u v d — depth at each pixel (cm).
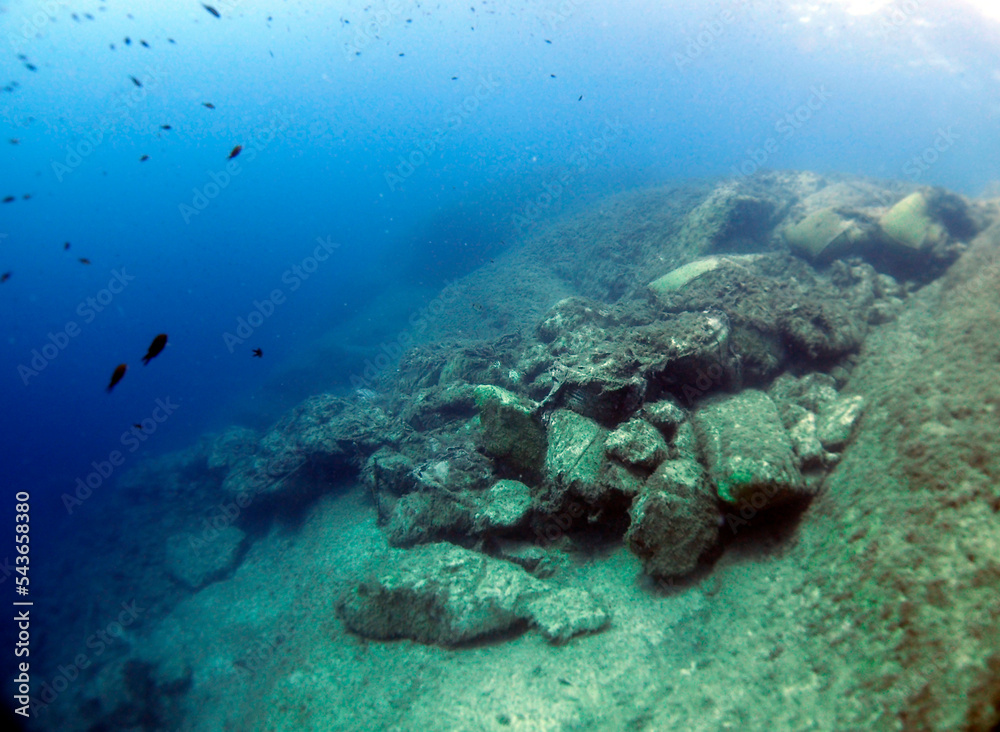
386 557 709
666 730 381
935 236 840
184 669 804
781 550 481
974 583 312
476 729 437
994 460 355
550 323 1076
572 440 631
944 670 291
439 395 1105
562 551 628
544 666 479
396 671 555
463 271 2656
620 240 1614
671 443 607
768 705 361
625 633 482
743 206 1229
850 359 677
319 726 532
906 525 380
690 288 875
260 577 983
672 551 498
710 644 438
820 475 507
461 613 556
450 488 767
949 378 452
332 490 1109
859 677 334
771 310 732
